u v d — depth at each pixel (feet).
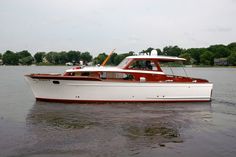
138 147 34.45
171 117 50.03
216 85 113.70
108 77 60.54
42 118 48.03
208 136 39.06
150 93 60.70
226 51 402.52
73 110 53.93
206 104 62.90
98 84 58.70
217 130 42.09
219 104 63.36
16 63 518.37
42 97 61.72
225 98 73.20
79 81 58.29
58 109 54.85
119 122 45.68
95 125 43.70
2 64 516.32
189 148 34.40
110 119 47.50
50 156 31.48
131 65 61.46
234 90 92.94
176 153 32.86
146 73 61.72
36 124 44.09
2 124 44.01
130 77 61.26
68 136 38.11
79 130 40.96
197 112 54.70
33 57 522.47
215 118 49.93
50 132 39.86
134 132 40.32
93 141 36.24
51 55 461.78
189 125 44.68
